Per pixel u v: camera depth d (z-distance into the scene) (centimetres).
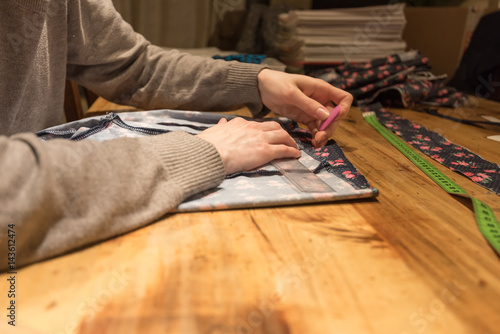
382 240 46
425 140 86
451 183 63
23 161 40
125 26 89
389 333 33
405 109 121
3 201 38
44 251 41
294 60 144
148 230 47
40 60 74
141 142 52
